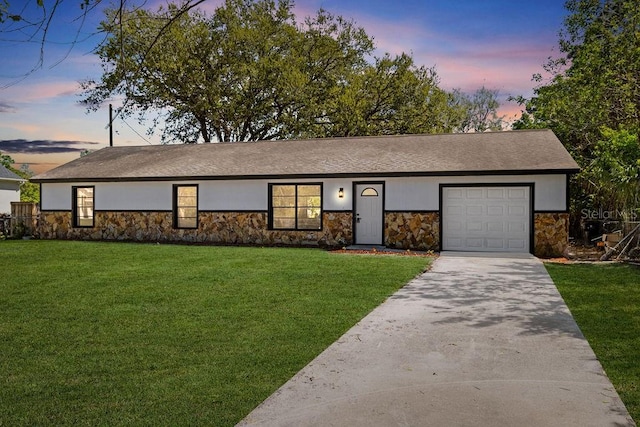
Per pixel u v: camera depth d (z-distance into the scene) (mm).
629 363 5008
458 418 3820
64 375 4711
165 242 18953
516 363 5074
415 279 10266
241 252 14953
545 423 3732
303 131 31359
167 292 8719
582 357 5238
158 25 26859
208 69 30203
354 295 8492
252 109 30203
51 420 3752
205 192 18578
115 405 4020
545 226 14781
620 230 14062
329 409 3982
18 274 10727
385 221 16359
